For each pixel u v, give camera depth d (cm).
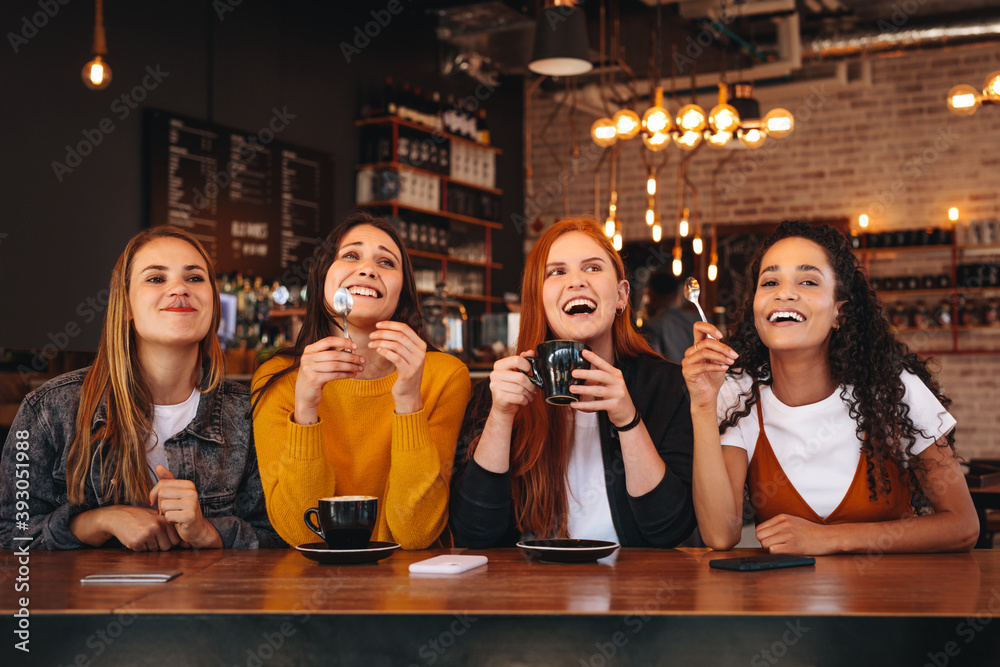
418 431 149
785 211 683
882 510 157
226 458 166
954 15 536
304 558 132
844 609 91
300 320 437
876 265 658
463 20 504
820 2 557
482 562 123
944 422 155
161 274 159
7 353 301
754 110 414
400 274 174
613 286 164
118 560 130
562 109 750
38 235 387
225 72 480
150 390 164
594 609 91
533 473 159
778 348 155
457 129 619
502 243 711
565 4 381
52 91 394
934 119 646
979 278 618
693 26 505
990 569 119
